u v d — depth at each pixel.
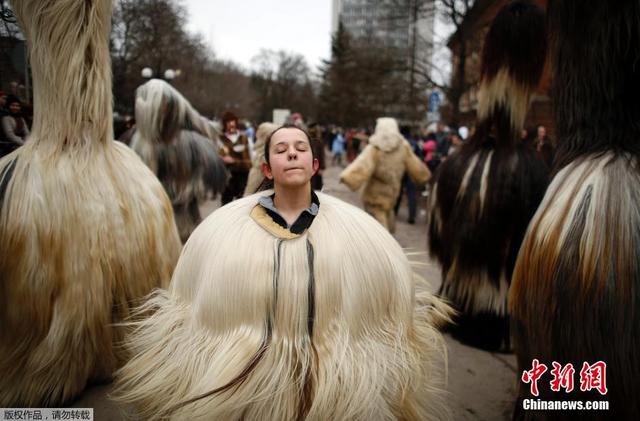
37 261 2.81
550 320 2.33
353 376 1.95
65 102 2.93
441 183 4.25
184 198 5.37
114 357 3.11
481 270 3.94
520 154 3.85
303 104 65.81
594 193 2.24
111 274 2.98
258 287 1.98
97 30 2.99
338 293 2.01
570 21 2.46
